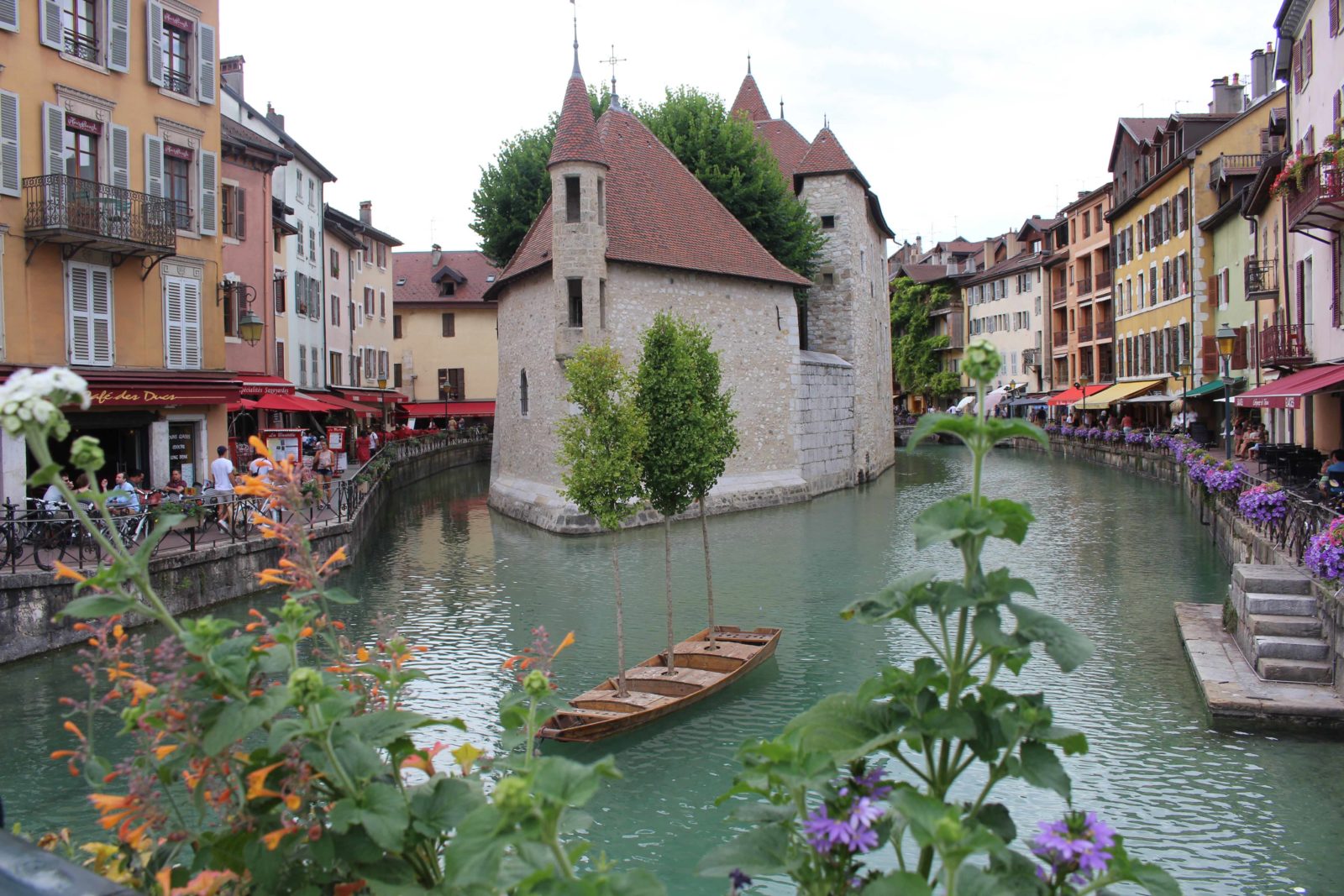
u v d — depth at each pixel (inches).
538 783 98.7
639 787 384.5
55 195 759.7
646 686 491.5
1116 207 2018.9
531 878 94.6
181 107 889.5
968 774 391.2
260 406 1131.3
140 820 124.9
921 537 112.7
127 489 697.0
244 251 1222.9
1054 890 112.5
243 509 723.4
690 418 523.8
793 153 1814.7
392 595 743.1
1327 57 944.3
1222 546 843.4
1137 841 326.3
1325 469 711.7
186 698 118.4
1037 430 111.9
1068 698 470.3
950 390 3100.4
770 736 432.5
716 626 594.6
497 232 1542.8
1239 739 409.4
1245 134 1571.1
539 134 1561.3
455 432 2263.8
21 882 87.2
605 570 844.0
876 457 1806.1
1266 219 1248.2
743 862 118.8
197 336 906.7
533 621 655.1
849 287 1654.8
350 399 1828.2
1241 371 1432.1
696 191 1349.7
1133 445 1678.2
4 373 734.5
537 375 1227.2
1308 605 471.8
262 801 123.9
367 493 1064.8
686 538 1020.5
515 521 1205.1
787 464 1385.3
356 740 122.3
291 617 126.8
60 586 576.7
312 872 122.0
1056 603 674.2
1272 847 319.0
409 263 2751.0
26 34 754.8
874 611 121.6
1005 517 112.9
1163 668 514.9
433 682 514.0
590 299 1095.0
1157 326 1820.9
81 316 798.5
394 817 114.0
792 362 1401.3
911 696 118.5
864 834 110.9
